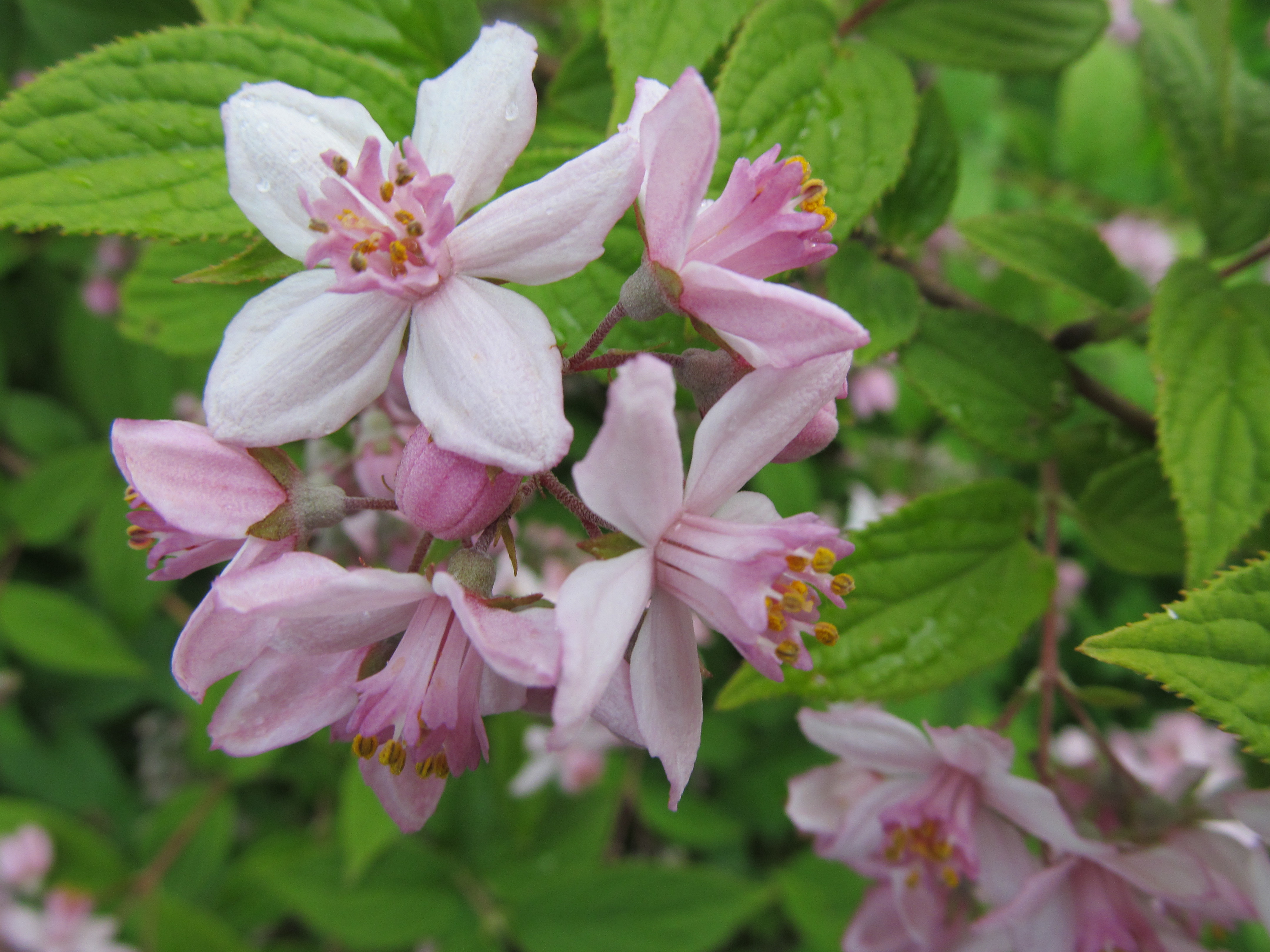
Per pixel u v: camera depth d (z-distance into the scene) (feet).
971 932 0.28
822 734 0.27
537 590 0.41
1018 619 0.27
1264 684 0.19
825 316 0.17
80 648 0.49
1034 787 0.24
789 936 0.64
